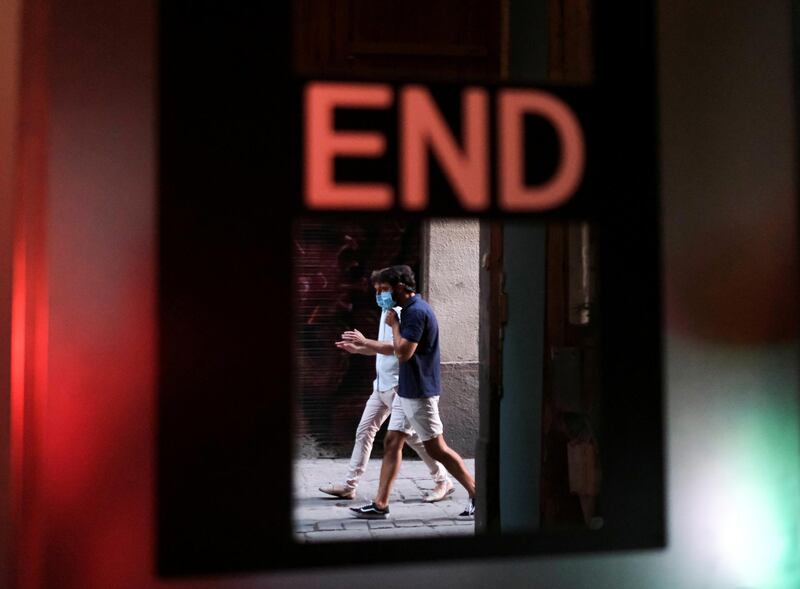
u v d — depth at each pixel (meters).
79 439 2.36
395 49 3.22
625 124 2.66
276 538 2.42
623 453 2.65
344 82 2.49
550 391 3.43
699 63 2.76
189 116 2.39
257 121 2.43
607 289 2.65
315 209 2.47
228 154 2.41
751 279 2.78
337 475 6.56
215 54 2.41
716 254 2.75
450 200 2.56
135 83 2.41
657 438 2.66
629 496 2.65
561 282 3.40
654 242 2.66
